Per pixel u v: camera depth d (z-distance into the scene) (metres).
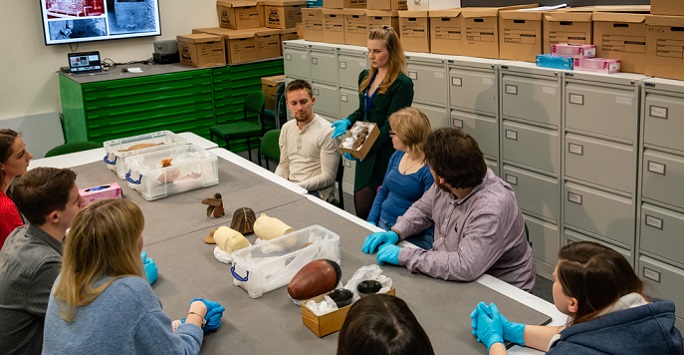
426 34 4.12
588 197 3.31
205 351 1.72
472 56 3.88
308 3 6.21
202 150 3.27
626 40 3.07
